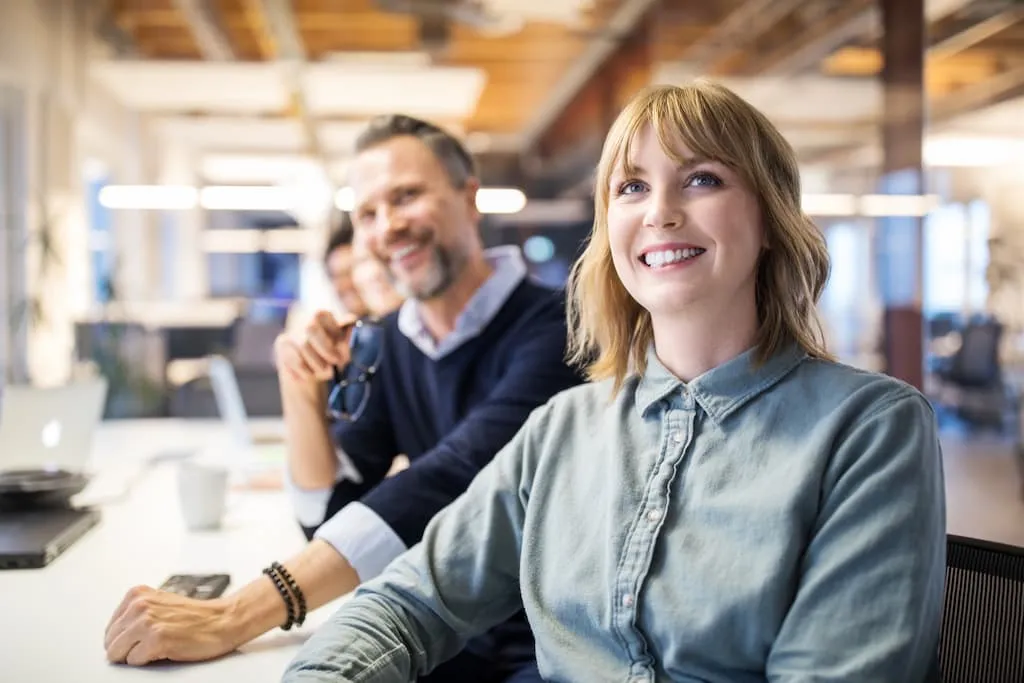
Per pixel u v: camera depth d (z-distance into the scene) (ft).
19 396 6.82
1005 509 10.51
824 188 19.49
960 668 3.21
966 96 16.49
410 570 3.55
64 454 6.81
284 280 50.60
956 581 3.27
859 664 2.56
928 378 15.79
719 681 2.84
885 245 15.62
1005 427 15.97
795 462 2.89
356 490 5.26
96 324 17.51
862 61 18.03
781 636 2.71
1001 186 17.71
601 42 27.27
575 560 3.18
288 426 5.18
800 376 3.06
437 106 29.50
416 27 25.13
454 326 5.13
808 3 20.63
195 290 36.17
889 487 2.74
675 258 3.12
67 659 3.51
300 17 24.26
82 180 24.31
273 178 42.14
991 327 17.98
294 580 3.83
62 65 21.15
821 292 3.31
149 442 9.66
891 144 15.55
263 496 6.84
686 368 3.24
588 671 3.03
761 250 3.24
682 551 2.94
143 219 29.84
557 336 4.65
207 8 21.99
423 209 4.97
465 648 4.38
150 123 31.14
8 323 18.81
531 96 35.60
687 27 24.54
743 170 3.10
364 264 7.36
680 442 3.11
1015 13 15.17
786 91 22.65
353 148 5.24
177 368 19.47
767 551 2.80
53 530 5.28
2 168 19.19
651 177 3.16
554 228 39.52
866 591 2.65
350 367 4.99
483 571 3.52
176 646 3.47
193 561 4.92
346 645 3.22
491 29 24.20
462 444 4.30
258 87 26.63
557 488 3.37
